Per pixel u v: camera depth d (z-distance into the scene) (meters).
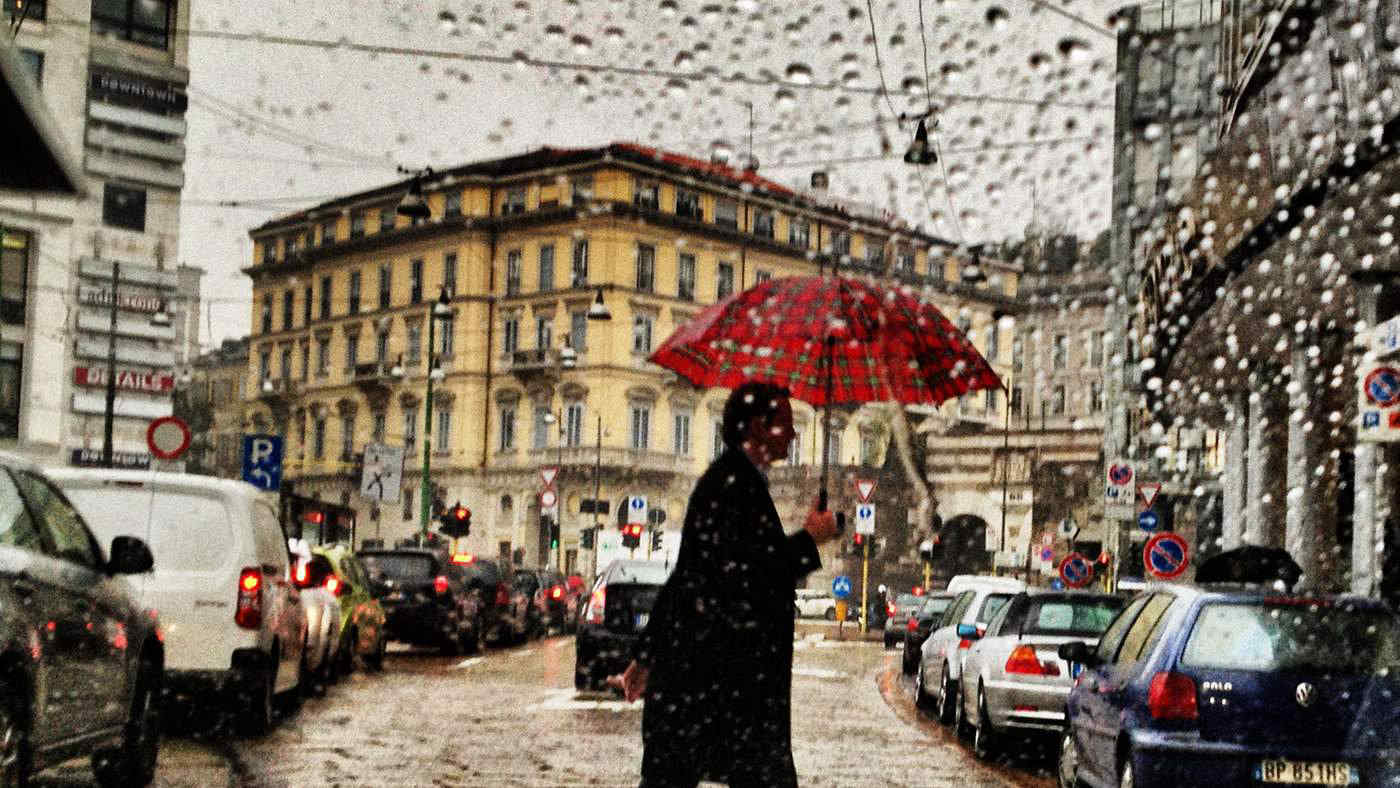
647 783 5.37
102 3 43.09
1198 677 8.52
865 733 15.23
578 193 73.88
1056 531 57.72
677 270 74.56
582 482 76.25
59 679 7.62
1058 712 13.01
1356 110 12.29
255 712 12.74
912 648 25.80
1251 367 29.50
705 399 79.62
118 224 43.97
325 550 20.94
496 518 80.00
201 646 12.30
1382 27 11.51
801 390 7.50
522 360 77.31
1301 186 14.69
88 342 43.69
